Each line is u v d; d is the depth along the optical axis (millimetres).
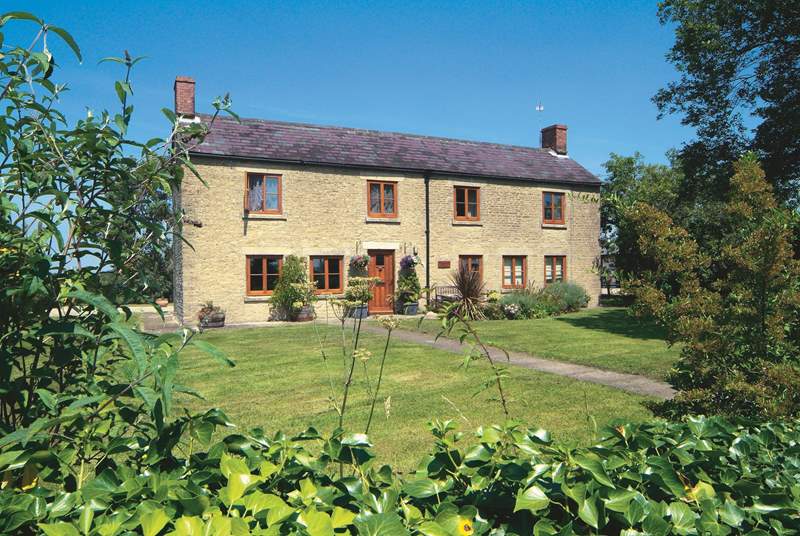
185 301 17328
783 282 3422
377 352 11148
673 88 18766
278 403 6820
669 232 3760
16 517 1312
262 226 18516
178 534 1212
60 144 2059
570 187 24391
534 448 1655
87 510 1311
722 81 17766
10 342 1892
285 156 18828
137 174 2186
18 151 1953
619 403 6699
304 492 1537
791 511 1546
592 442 1960
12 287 1781
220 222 17891
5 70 1880
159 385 1458
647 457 1764
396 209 20719
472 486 1605
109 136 2029
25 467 1565
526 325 16609
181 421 1736
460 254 21812
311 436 1885
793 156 16203
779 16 16031
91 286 2068
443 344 12406
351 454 1790
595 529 1456
